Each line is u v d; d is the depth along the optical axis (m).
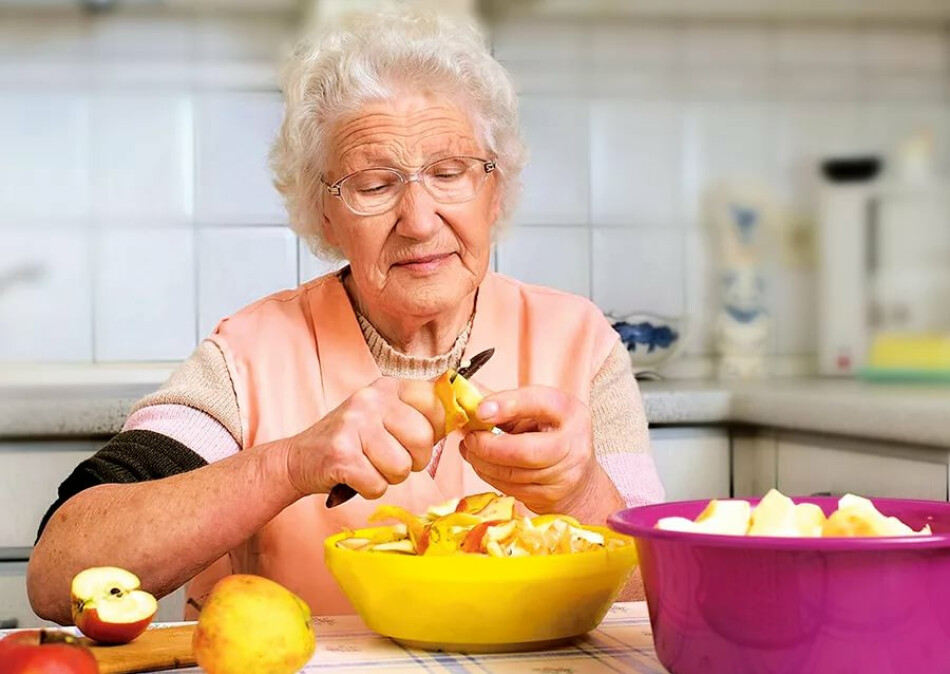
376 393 0.99
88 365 2.42
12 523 1.89
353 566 0.88
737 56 2.61
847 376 2.55
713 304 2.60
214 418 1.34
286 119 1.34
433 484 1.32
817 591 0.68
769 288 2.62
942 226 2.55
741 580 0.70
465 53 1.27
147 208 2.43
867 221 2.55
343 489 0.98
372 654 0.87
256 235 2.45
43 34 2.41
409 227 1.21
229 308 2.45
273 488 1.04
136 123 2.42
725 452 2.09
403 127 1.22
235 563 1.37
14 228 2.41
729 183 2.61
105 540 1.07
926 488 1.66
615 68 2.56
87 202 2.42
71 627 0.96
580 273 2.55
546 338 1.42
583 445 1.04
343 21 1.32
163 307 2.44
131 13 2.41
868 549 0.67
